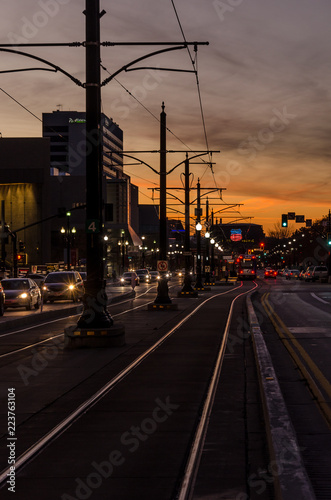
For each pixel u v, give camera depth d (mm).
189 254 45875
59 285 41656
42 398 10195
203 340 18719
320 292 54031
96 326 17188
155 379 11930
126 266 136125
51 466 6480
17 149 113062
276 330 21422
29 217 112812
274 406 7848
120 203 153500
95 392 10672
